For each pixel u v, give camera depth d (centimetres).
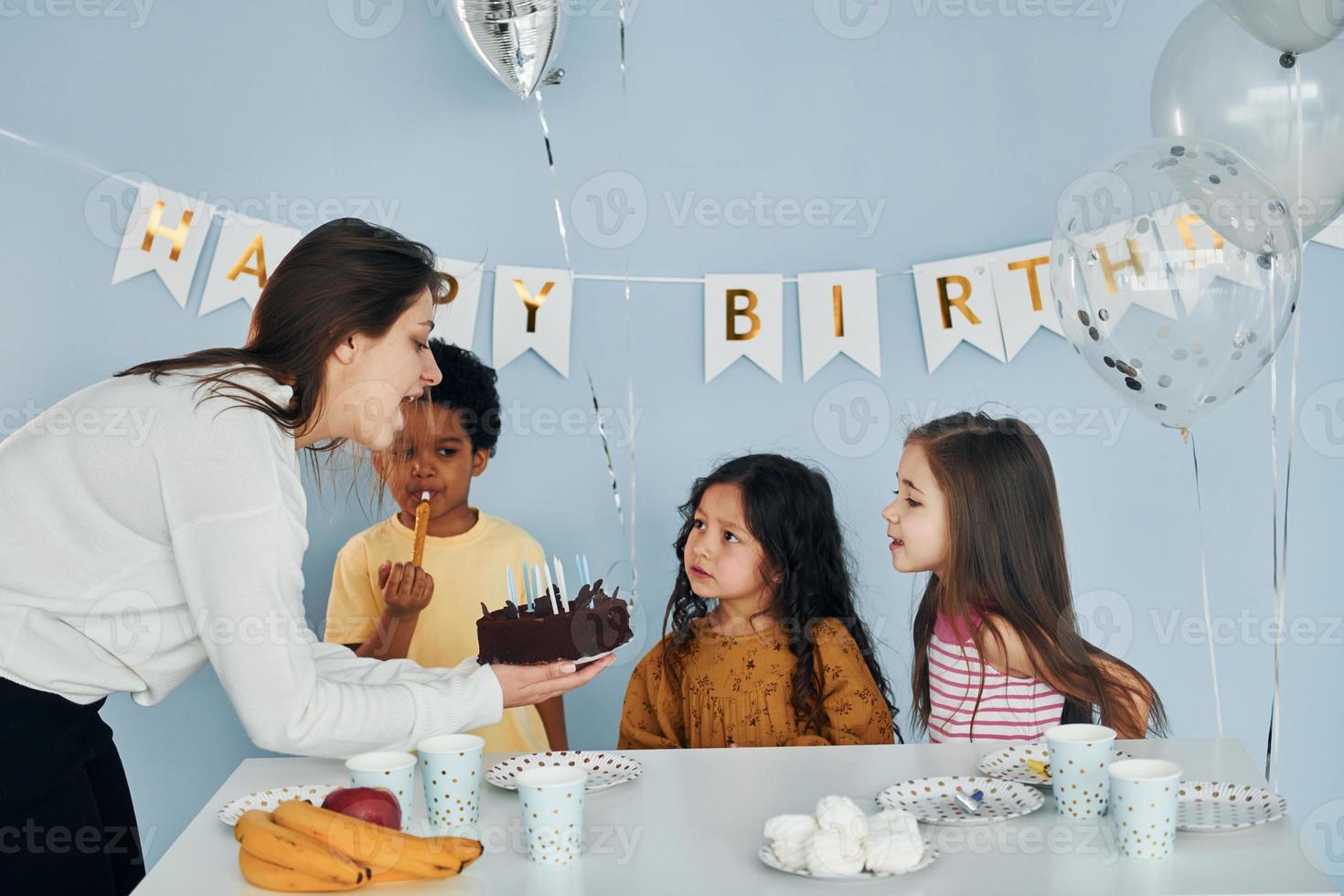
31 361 224
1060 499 230
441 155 230
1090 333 158
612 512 231
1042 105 230
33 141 224
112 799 142
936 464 178
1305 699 229
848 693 176
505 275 227
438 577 220
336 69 229
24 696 127
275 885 101
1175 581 231
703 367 231
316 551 226
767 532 181
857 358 227
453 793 115
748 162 231
